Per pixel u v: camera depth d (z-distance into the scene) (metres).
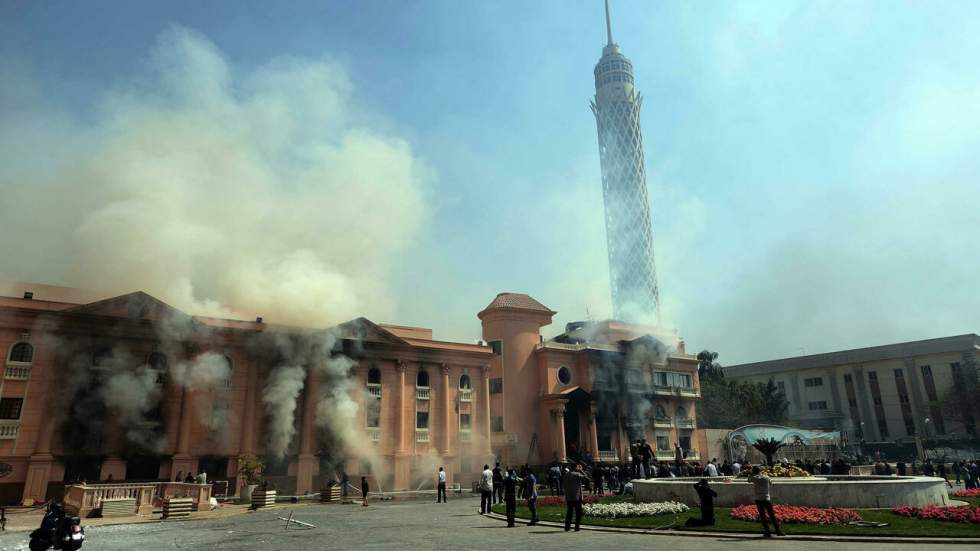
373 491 43.34
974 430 87.50
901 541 14.19
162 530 19.95
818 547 13.65
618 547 14.22
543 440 56.69
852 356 104.25
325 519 23.52
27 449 33.25
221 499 35.50
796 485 20.06
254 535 18.27
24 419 33.53
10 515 27.64
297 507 30.64
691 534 16.22
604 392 59.00
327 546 15.53
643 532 16.94
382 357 47.00
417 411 47.78
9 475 32.66
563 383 59.00
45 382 34.28
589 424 57.47
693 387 67.00
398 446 45.50
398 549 14.65
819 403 107.31
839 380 105.81
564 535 16.84
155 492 28.20
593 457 56.09
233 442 39.00
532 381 58.41
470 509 27.78
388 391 46.75
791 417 109.31
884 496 19.42
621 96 145.75
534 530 18.25
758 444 29.12
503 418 55.81
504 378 57.16
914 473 49.09
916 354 97.56
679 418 64.50
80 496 25.62
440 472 33.91
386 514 25.69
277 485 39.91
